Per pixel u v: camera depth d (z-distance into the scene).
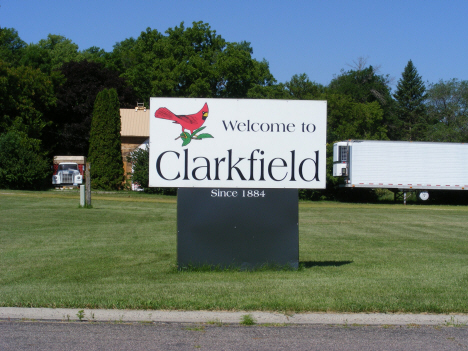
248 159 9.14
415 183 34.97
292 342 4.92
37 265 9.28
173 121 9.10
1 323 5.43
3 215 18.19
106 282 7.68
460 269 9.16
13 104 39.75
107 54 61.38
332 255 11.47
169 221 18.45
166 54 57.19
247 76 52.72
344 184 35.88
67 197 28.92
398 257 11.16
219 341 4.93
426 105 71.69
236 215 9.06
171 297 6.26
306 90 56.88
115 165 39.84
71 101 45.88
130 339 4.96
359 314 5.71
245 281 7.70
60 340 4.92
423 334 5.20
